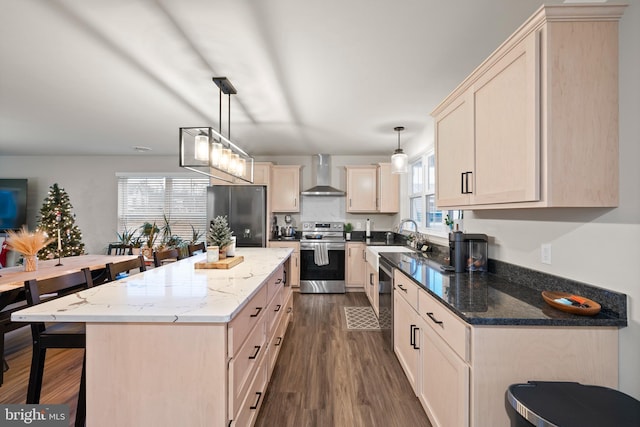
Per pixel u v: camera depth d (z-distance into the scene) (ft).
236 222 15.72
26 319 4.02
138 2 5.11
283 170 17.06
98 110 10.40
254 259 8.99
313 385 7.26
